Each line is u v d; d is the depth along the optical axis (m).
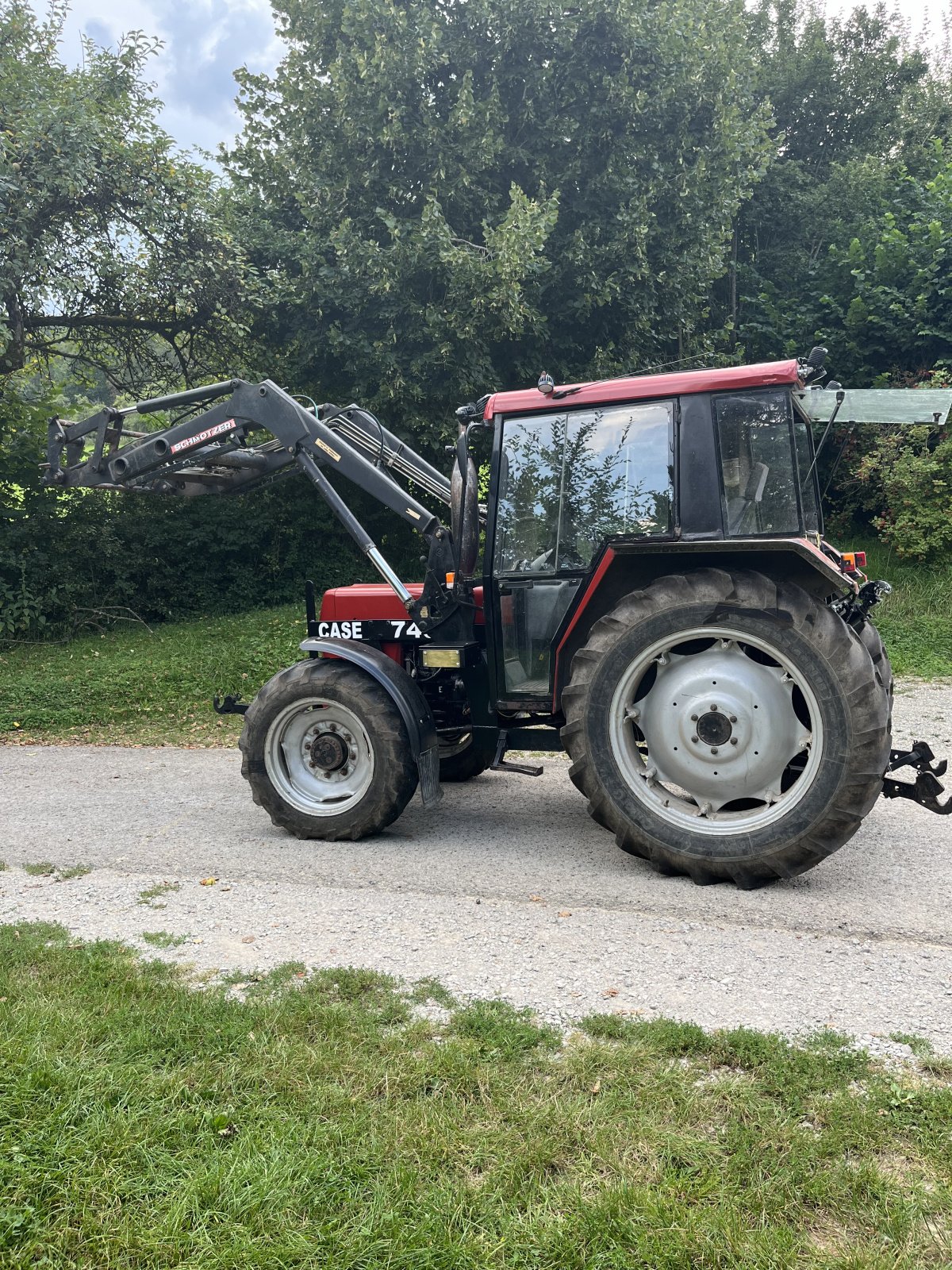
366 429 6.15
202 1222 1.94
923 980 3.14
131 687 9.80
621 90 12.30
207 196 12.07
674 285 13.41
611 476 4.55
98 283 12.04
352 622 5.60
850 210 17.12
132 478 5.78
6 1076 2.46
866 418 4.35
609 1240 1.89
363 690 4.96
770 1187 2.04
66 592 13.48
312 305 12.83
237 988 3.13
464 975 3.22
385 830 5.23
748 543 4.11
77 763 7.37
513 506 4.76
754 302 15.98
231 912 3.91
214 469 6.19
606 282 12.59
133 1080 2.46
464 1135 2.24
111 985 3.09
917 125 19.94
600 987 3.11
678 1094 2.42
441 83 12.87
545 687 4.80
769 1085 2.46
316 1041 2.71
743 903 3.91
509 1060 2.62
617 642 4.27
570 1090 2.46
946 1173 2.10
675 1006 2.96
